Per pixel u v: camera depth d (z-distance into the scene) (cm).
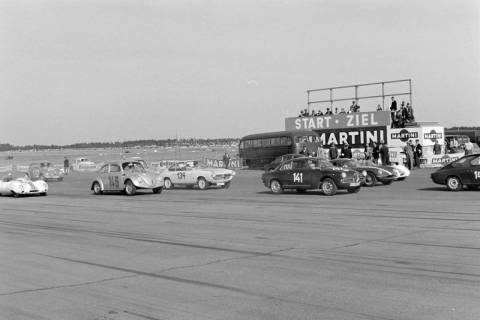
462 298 615
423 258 841
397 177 2644
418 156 3497
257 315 572
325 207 1666
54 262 895
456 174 2086
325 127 4150
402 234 1086
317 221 1331
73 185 3622
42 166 4322
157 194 2516
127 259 906
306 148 3819
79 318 580
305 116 4319
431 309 575
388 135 3769
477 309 572
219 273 780
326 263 827
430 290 652
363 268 784
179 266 838
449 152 3875
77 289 707
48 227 1369
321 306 598
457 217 1326
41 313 602
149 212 1681
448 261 814
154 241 1093
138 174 2506
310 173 2164
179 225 1335
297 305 605
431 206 1595
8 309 620
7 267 861
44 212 1778
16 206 2059
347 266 800
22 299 663
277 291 669
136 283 733
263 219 1407
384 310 576
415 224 1223
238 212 1600
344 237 1071
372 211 1514
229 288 691
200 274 777
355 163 2533
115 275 786
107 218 1541
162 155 11725
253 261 859
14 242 1124
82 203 2122
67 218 1570
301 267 803
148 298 653
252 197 2153
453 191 2091
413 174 3059
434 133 3691
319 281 713
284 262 844
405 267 781
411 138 3650
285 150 4231
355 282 703
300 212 1548
